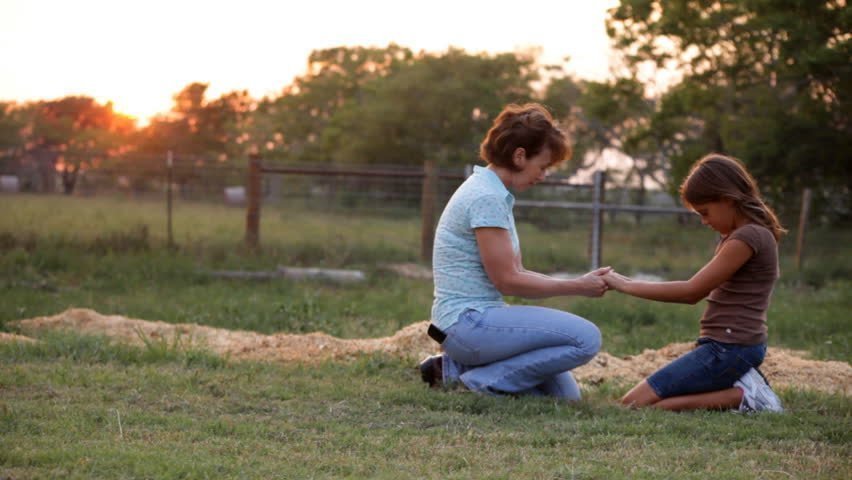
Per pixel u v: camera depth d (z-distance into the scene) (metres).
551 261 14.70
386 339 6.85
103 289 10.91
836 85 18.39
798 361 6.56
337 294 11.09
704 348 4.97
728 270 4.85
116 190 27.30
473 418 4.45
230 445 3.85
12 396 4.59
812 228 20.39
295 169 13.66
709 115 22.86
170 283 11.39
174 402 4.61
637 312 9.71
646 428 4.36
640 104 25.86
